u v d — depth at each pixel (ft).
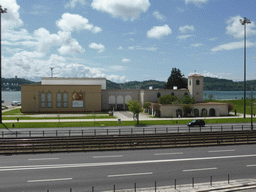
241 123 158.10
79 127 137.80
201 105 202.49
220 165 68.28
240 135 107.14
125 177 58.39
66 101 228.84
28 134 112.78
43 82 255.09
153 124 152.05
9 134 113.19
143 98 251.80
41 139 95.14
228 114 208.85
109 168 65.05
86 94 232.12
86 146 86.84
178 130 118.52
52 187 52.19
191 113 201.57
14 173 60.85
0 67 149.07
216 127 139.13
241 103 312.09
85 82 264.11
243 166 67.62
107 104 259.80
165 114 197.47
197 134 108.27
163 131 123.95
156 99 253.24
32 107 222.28
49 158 74.33
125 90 264.72
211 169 64.80
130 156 77.00
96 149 84.28
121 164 68.59
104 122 157.17
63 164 68.33
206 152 82.53
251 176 59.82
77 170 63.31
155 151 83.82
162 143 93.86
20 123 148.97
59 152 81.61
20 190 50.55
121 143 90.84
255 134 112.16
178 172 62.23
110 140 93.15
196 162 70.90
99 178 57.67
